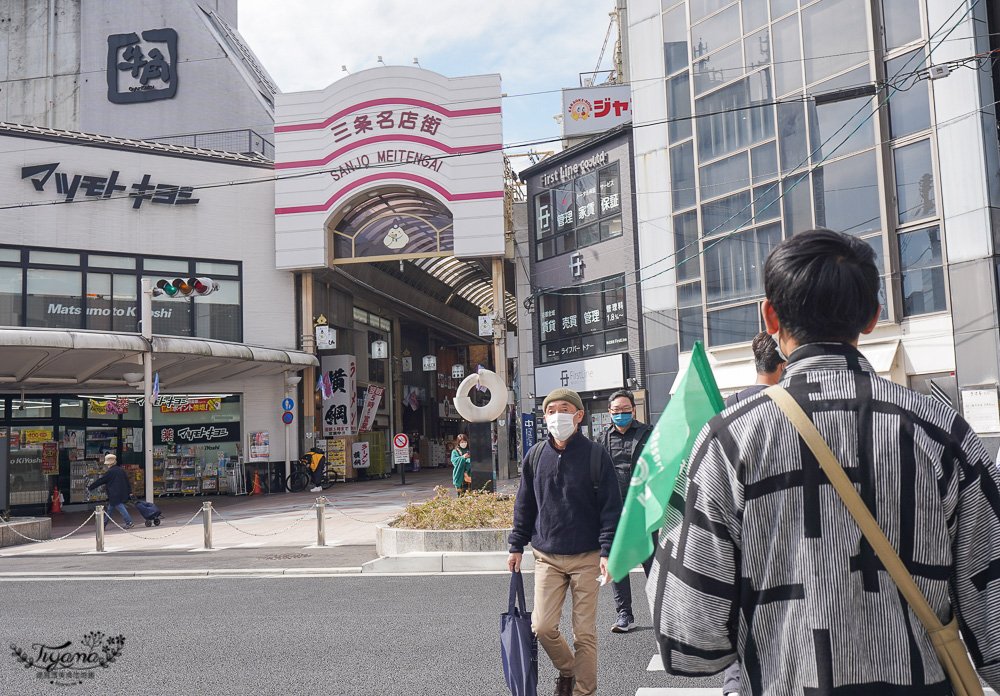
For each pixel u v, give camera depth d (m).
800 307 1.56
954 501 1.40
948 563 1.39
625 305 24.50
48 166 26.48
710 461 1.50
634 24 23.88
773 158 19.91
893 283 17.50
